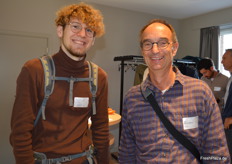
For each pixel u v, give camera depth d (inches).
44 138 38.0
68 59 39.8
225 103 93.4
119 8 141.2
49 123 38.0
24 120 35.3
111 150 142.3
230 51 96.4
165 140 38.2
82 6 41.5
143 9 143.3
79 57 40.8
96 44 134.3
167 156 37.6
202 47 149.0
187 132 37.8
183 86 40.3
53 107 38.1
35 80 36.7
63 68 39.8
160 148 38.4
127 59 123.5
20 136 35.2
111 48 140.3
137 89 44.4
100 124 46.4
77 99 40.1
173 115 38.9
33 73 36.7
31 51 117.0
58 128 38.4
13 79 113.5
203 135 39.5
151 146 39.3
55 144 38.1
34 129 38.6
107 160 47.7
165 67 40.8
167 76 41.9
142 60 129.5
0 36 108.7
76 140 40.6
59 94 38.6
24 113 35.4
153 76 42.8
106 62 138.9
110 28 138.9
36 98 36.9
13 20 110.0
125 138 46.7
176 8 139.3
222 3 127.4
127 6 137.6
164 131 38.9
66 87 39.5
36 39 117.9
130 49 147.3
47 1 118.7
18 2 110.9
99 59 136.3
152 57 40.6
